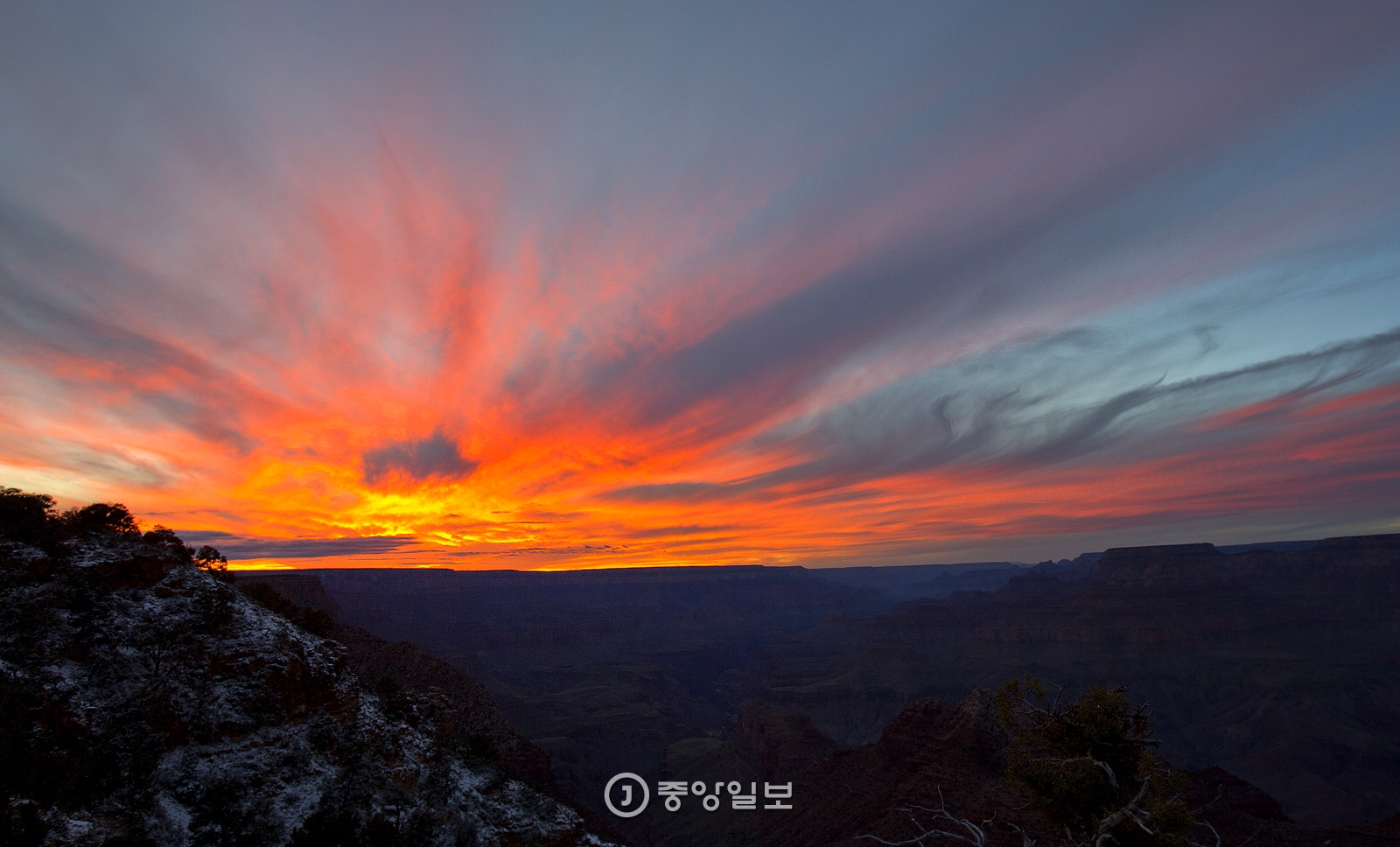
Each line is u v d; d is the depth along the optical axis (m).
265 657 29.22
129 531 33.31
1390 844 42.12
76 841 18.92
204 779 24.05
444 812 28.50
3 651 24.22
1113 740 17.61
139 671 26.16
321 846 21.75
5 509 28.69
